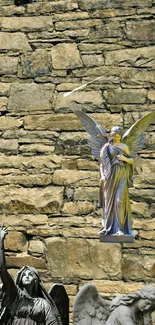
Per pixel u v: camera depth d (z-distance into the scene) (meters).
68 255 20.45
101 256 20.31
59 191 20.86
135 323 17.44
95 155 18.67
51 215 20.75
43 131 21.28
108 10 21.73
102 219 18.70
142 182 20.64
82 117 18.83
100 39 21.62
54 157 21.09
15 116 21.47
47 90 21.53
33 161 21.12
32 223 20.73
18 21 22.05
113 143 18.50
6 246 20.67
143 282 20.08
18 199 20.91
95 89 21.34
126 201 18.31
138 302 17.47
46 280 20.38
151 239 20.30
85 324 17.66
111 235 18.17
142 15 21.59
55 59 21.67
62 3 21.95
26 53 21.84
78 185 20.84
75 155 21.05
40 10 22.02
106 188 18.31
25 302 17.33
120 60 21.44
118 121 21.09
